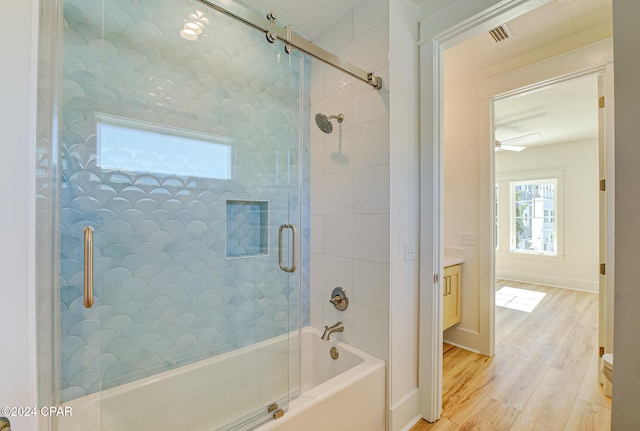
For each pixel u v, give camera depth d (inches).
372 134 64.2
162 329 55.9
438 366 65.5
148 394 53.0
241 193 66.5
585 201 181.9
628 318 28.6
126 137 51.3
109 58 49.2
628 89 28.8
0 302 24.4
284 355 71.5
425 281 66.4
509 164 215.8
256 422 47.1
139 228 53.0
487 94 96.7
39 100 29.0
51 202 32.5
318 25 75.2
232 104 64.6
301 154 77.9
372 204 64.2
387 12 61.2
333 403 50.8
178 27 56.6
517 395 73.4
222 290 63.7
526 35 78.4
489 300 96.0
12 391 25.1
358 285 67.6
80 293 47.3
